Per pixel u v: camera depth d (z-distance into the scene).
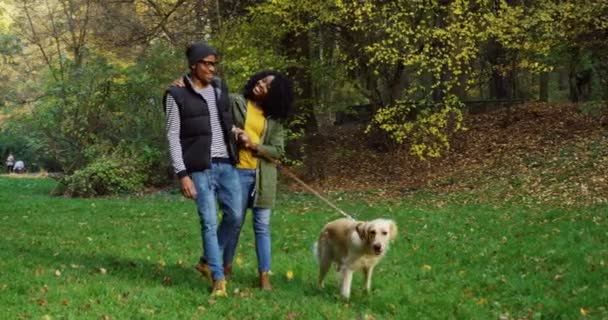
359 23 17.52
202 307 5.64
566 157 18.00
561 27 18.02
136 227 11.43
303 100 19.77
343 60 19.03
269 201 6.55
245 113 6.40
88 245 9.22
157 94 21.44
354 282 7.17
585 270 7.67
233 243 6.67
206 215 6.12
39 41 25.33
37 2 25.05
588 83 24.55
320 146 22.09
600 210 12.28
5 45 28.23
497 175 17.84
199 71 6.11
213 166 6.18
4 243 9.02
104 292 5.96
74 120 21.48
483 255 8.77
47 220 12.29
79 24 23.86
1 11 27.45
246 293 6.26
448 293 6.77
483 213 12.86
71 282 6.32
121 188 20.52
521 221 11.58
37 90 26.27
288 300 6.07
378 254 6.08
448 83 17.77
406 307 6.18
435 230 11.03
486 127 22.64
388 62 17.28
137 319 5.23
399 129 17.98
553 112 22.83
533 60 21.95
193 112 6.03
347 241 6.38
